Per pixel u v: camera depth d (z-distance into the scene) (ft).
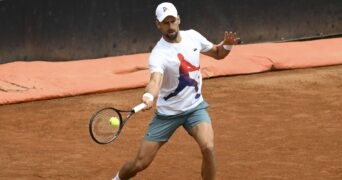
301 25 166.20
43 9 140.36
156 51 67.46
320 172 82.43
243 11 158.81
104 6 145.79
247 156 88.99
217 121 105.91
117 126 65.31
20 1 137.90
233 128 102.17
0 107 114.52
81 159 88.33
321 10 168.25
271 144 94.12
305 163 85.87
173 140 95.96
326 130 100.58
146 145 69.00
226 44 72.08
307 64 143.95
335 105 115.24
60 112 111.65
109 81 126.72
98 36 146.20
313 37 168.35
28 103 117.08
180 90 67.97
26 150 92.07
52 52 142.61
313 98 120.26
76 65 135.23
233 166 85.05
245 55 143.33
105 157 89.15
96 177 81.61
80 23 144.05
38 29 140.56
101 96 121.90
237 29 158.81
